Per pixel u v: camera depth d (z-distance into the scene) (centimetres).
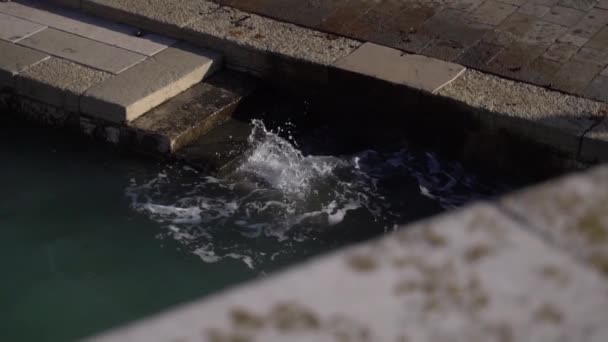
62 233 526
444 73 581
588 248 133
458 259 131
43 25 664
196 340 116
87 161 583
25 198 554
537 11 658
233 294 123
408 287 126
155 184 559
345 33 632
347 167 574
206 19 654
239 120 605
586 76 577
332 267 129
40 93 603
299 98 621
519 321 122
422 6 665
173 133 570
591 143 516
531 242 134
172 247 514
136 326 115
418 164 578
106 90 589
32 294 484
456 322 122
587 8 662
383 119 593
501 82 573
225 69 640
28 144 602
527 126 535
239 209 539
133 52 634
